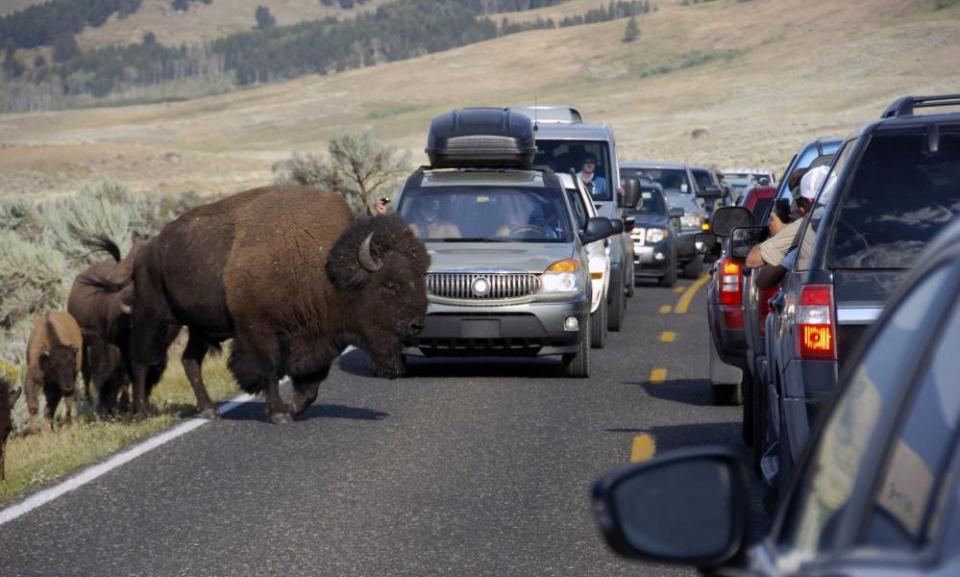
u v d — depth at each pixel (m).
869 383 10.13
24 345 62.94
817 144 42.66
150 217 108.62
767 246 32.50
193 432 39.75
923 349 9.10
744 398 36.06
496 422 40.38
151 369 45.19
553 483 31.84
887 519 8.60
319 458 35.31
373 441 37.66
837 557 7.95
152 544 26.64
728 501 9.75
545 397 45.25
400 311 40.28
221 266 40.97
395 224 40.34
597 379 49.69
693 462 9.73
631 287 82.19
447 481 32.22
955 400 8.97
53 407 49.69
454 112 62.66
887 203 23.98
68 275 76.25
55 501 30.59
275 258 40.41
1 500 31.08
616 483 9.53
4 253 74.69
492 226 52.41
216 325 41.91
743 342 37.75
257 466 34.38
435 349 49.69
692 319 71.38
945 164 23.98
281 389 49.12
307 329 40.94
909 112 27.19
